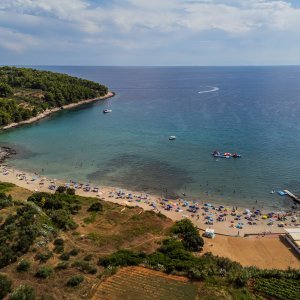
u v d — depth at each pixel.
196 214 106.62
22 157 161.75
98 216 98.19
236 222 102.38
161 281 68.62
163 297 64.00
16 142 186.25
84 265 70.69
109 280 68.31
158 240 86.44
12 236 75.31
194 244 85.19
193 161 153.38
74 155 164.62
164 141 184.12
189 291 65.94
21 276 66.19
